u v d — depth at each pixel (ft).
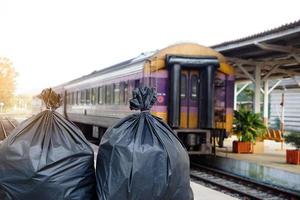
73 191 9.86
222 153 48.78
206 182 34.55
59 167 9.78
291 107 92.94
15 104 277.64
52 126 10.36
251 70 60.95
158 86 39.45
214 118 40.75
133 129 10.21
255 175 38.27
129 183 9.58
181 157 10.24
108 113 51.03
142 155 9.71
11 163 9.67
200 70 40.96
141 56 44.88
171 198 9.98
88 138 71.31
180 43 40.57
